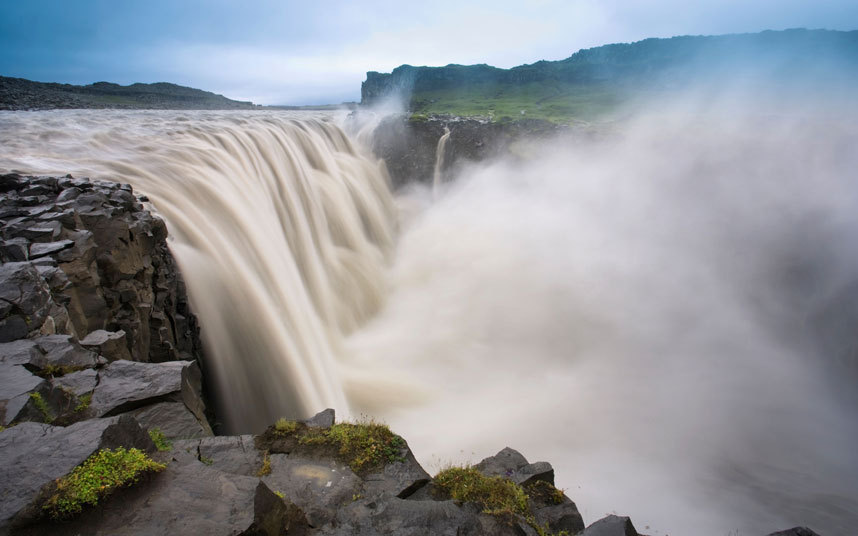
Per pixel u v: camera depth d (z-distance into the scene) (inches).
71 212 455.8
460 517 227.1
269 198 1029.2
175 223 724.0
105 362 304.0
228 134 1102.4
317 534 209.2
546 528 272.4
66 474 174.1
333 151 1496.1
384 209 1572.3
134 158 867.4
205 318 673.6
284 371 727.1
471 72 3243.1
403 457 272.1
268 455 256.7
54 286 367.6
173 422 270.2
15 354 268.4
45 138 916.0
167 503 183.6
